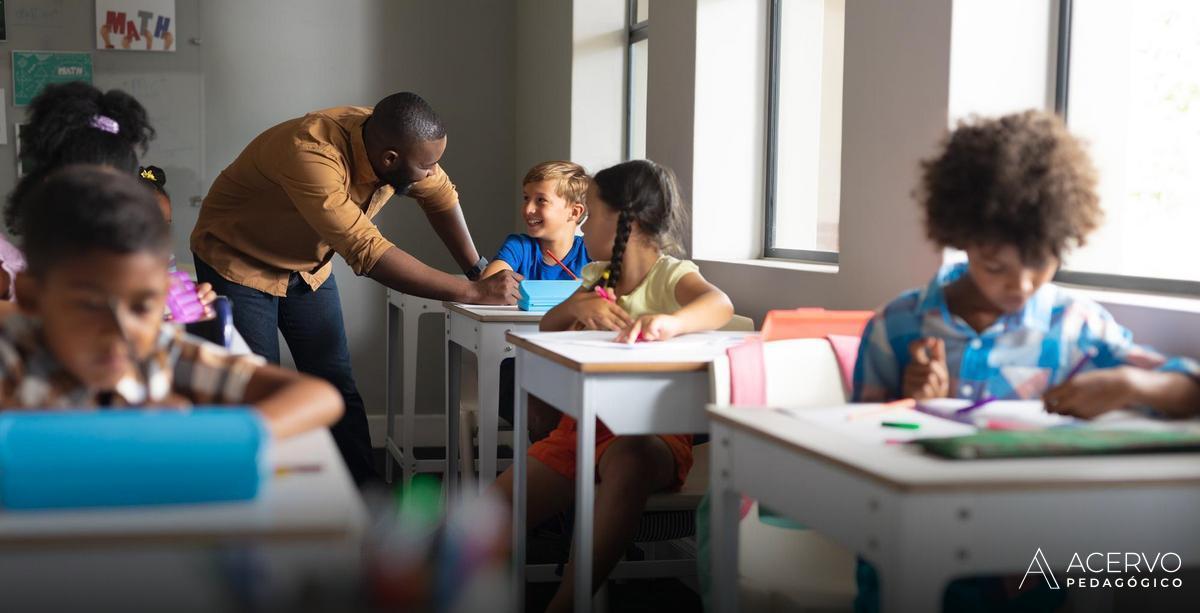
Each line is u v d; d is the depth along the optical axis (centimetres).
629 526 189
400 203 435
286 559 81
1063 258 135
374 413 441
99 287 96
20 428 83
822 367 169
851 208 232
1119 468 102
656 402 174
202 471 85
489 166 445
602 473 195
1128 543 101
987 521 98
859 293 229
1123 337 144
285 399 108
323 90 425
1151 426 119
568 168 316
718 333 213
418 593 81
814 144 298
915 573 96
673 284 222
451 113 440
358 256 275
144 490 84
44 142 181
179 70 410
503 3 443
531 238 322
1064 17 202
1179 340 160
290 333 304
